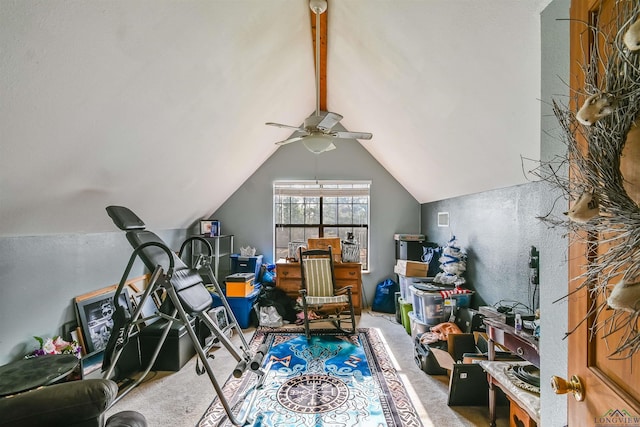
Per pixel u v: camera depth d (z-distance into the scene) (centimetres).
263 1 177
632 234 54
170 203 317
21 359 189
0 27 99
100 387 107
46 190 174
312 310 418
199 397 231
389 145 366
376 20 189
